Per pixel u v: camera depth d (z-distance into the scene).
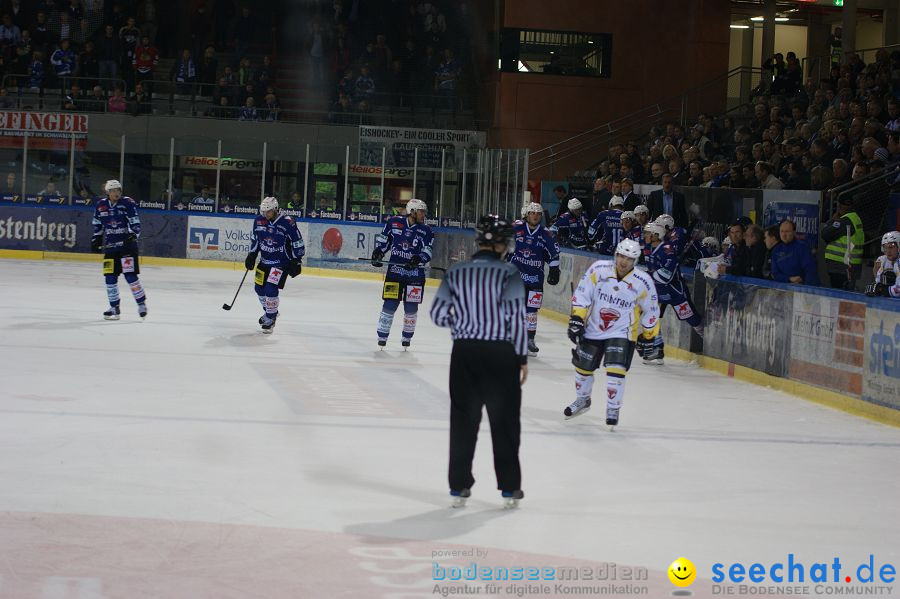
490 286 8.55
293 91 40.81
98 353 16.14
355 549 7.38
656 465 10.62
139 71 39.25
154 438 10.65
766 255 17.22
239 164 34.38
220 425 11.47
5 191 34.53
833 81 28.66
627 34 39.66
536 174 39.34
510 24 39.09
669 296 18.44
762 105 28.38
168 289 26.78
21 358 15.24
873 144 21.09
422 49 42.12
